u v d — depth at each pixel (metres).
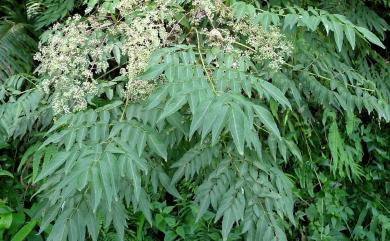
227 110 1.16
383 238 2.97
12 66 2.67
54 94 1.87
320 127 2.98
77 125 1.53
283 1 2.46
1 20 3.03
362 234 3.03
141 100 1.68
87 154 1.35
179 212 2.74
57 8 2.66
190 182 2.65
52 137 1.49
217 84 1.42
